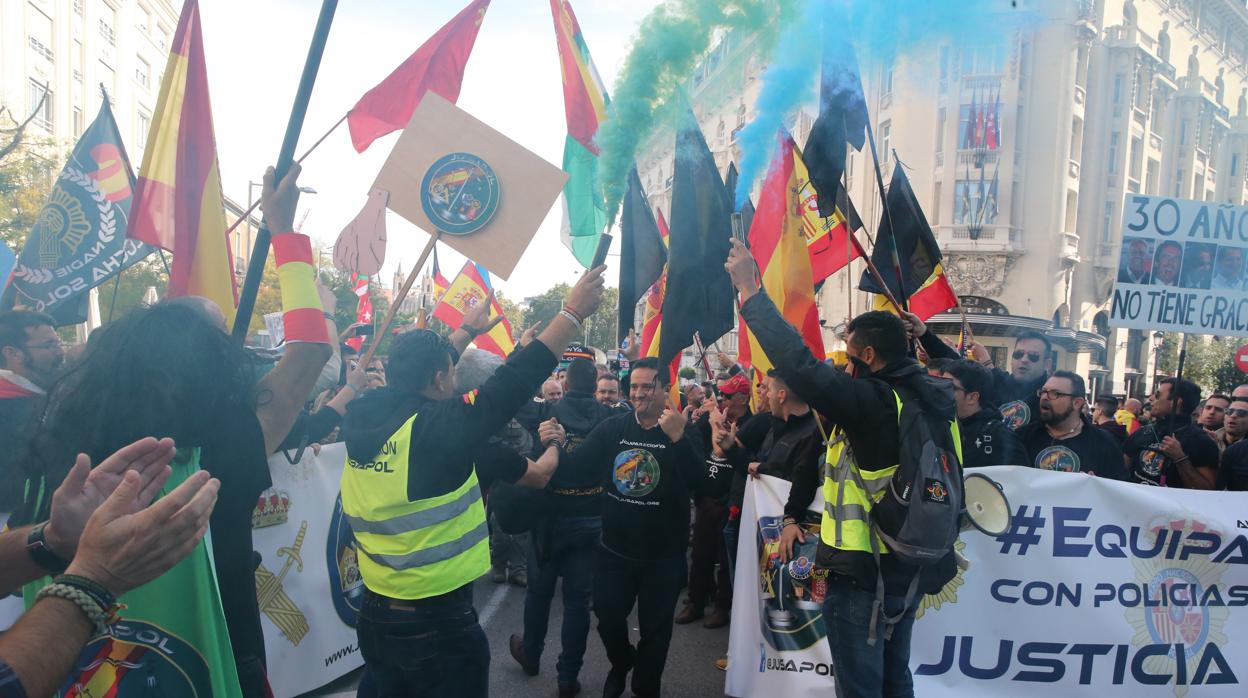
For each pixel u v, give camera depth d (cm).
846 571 289
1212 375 3050
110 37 3247
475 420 253
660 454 398
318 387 528
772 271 445
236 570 210
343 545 460
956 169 2744
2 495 188
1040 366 526
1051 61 2812
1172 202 522
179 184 325
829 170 398
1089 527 399
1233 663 398
